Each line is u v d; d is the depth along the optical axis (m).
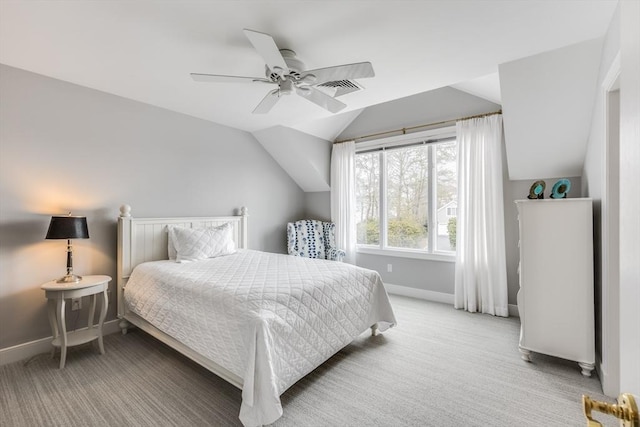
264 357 1.68
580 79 2.32
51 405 1.89
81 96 2.80
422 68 2.48
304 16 1.81
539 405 1.88
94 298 2.70
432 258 4.05
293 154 4.57
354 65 1.91
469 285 3.59
